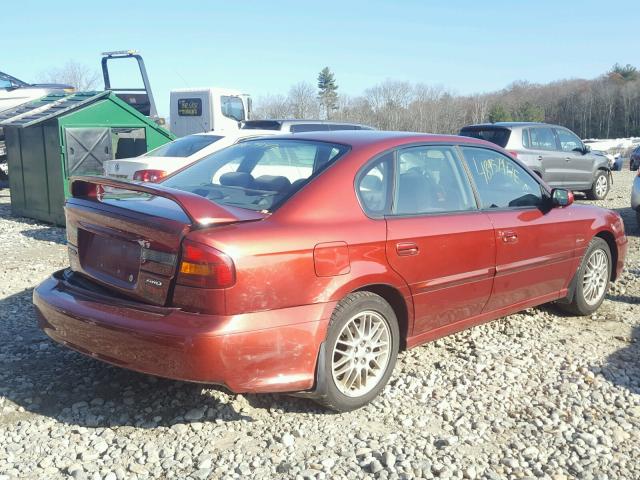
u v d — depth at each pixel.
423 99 76.62
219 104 17.77
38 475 3.04
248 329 3.18
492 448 3.42
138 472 3.09
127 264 3.48
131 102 16.55
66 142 9.98
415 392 4.03
